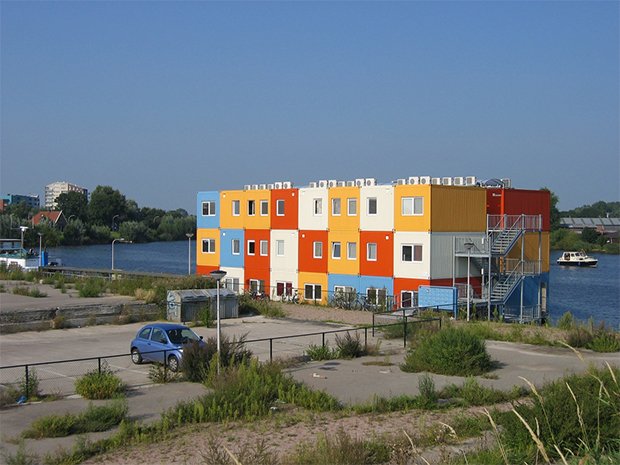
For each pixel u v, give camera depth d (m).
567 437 11.97
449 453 13.16
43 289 51.81
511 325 35.19
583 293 74.50
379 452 13.69
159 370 23.11
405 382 22.30
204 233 59.28
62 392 21.33
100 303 40.91
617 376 13.10
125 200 187.25
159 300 40.66
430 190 44.88
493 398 18.95
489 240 44.44
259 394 18.98
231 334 33.75
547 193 52.34
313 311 43.47
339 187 49.94
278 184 55.25
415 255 45.78
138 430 16.23
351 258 49.25
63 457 14.16
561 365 25.09
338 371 24.31
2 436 16.17
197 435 15.97
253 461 13.03
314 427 16.42
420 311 39.12
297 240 52.53
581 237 158.50
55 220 158.75
